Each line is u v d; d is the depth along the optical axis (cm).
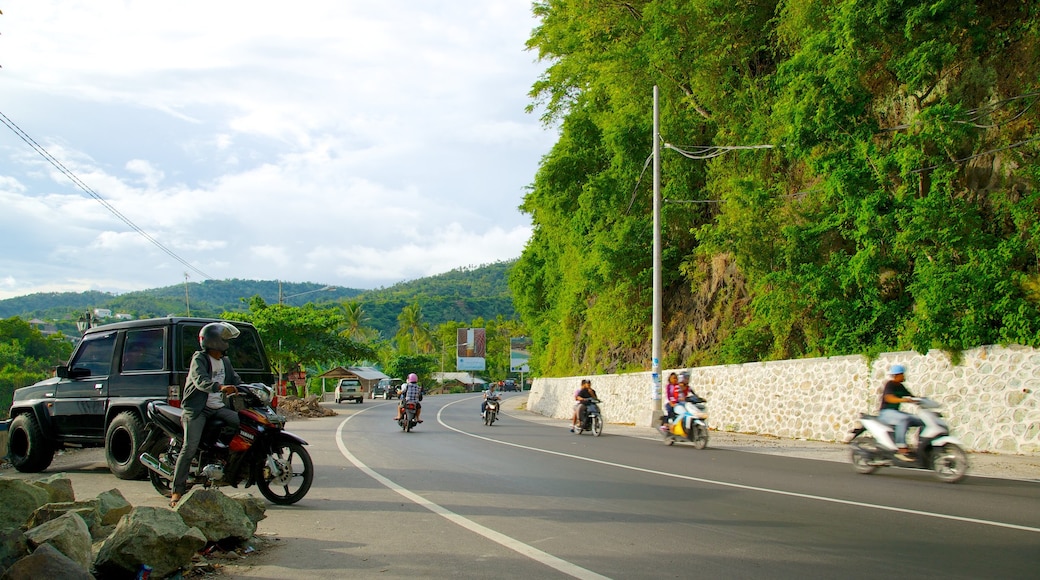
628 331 3200
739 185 2212
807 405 1980
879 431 1179
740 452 1597
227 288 17800
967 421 1570
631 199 2998
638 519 771
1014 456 1440
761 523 748
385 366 11225
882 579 536
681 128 2761
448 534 699
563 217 3634
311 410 3300
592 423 2214
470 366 10356
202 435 862
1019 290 1543
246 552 629
